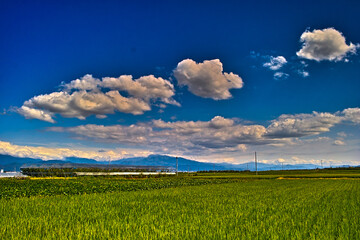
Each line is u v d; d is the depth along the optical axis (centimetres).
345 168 19162
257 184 4966
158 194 2731
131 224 1187
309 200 2209
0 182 4294
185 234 1005
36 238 940
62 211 1544
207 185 4691
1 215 1403
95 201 2039
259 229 1117
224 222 1241
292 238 959
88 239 938
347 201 2147
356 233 1047
